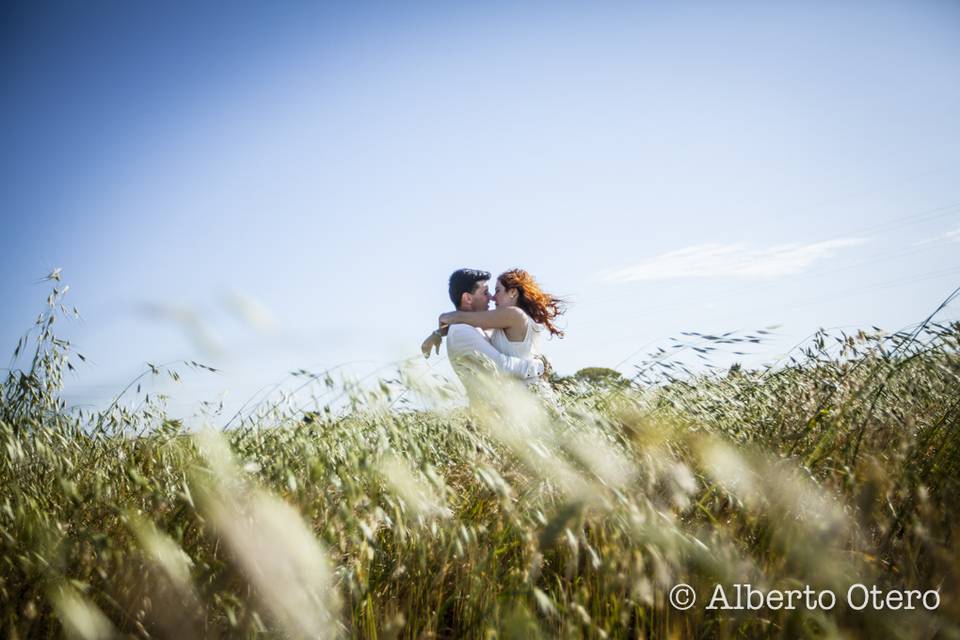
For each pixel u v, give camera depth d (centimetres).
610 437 183
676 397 274
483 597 153
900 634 125
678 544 145
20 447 209
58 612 128
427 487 174
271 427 212
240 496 159
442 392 194
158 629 148
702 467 182
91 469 213
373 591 164
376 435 186
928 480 176
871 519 167
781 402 246
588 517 162
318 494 167
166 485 184
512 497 174
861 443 190
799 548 138
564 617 143
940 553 137
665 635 144
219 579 150
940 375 232
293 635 141
